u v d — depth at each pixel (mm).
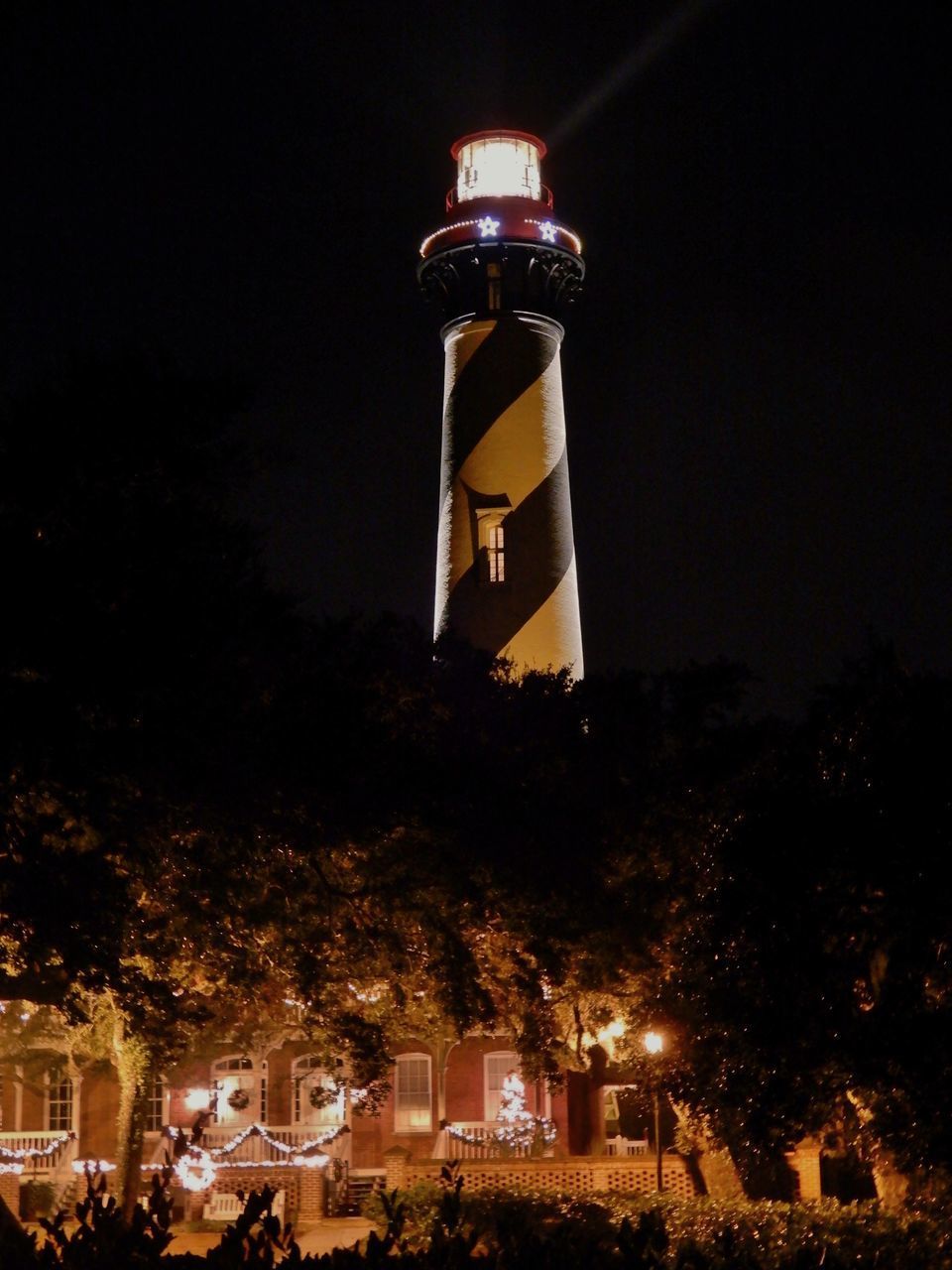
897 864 19719
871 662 21516
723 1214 24969
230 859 23312
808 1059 19797
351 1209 42781
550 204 49000
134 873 22859
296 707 23375
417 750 25672
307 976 25109
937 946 19766
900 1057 19141
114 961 21188
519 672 44312
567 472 47219
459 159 49219
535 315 47250
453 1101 46469
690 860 27906
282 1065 46562
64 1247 11695
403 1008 28625
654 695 31141
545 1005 29359
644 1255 12727
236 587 22250
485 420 46344
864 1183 34625
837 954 20219
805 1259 14883
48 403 21453
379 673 26031
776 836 20344
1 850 20641
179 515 21750
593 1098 44344
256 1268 11328
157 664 20906
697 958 22297
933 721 20328
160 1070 30016
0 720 20266
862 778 20531
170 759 21734
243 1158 44438
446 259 47375
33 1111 46875
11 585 20406
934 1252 19859
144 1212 11922
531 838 26594
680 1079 23062
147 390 21547
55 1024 35875
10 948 21172
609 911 27578
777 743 26953
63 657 20484
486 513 45531
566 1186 36875
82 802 21188
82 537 21156
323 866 25375
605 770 29703
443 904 26172
